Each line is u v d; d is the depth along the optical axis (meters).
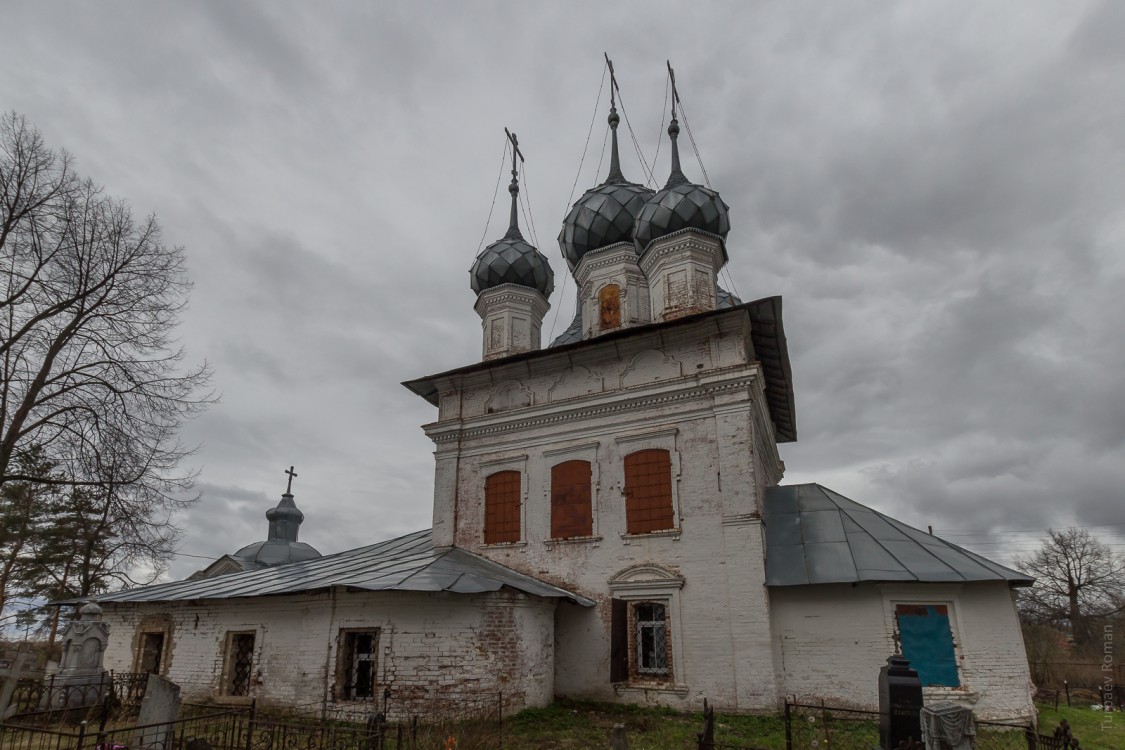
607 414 19.69
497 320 26.52
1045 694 24.44
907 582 15.74
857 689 15.52
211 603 18.27
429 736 11.87
